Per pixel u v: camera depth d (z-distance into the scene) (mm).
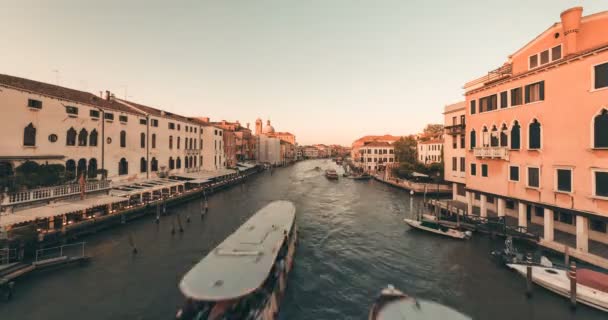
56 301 11242
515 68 17625
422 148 58719
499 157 17531
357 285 13203
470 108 20719
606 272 11945
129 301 11398
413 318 7844
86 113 23375
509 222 19500
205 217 25500
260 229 13508
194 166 42031
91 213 20828
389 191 43375
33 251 15383
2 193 15383
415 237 19984
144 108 33719
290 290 12719
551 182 14562
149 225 22312
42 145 19859
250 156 82250
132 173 28859
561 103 13961
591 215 12781
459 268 14570
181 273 13969
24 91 18656
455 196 27609
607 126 12180
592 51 12352
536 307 10859
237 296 7656
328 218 26188
